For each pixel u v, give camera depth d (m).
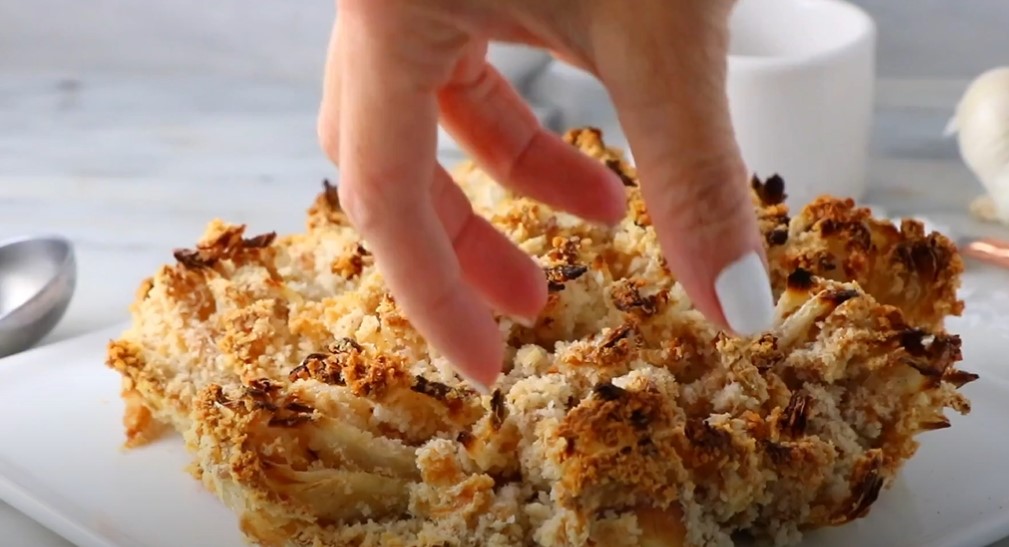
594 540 0.43
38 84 0.88
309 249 0.53
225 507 0.48
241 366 0.48
